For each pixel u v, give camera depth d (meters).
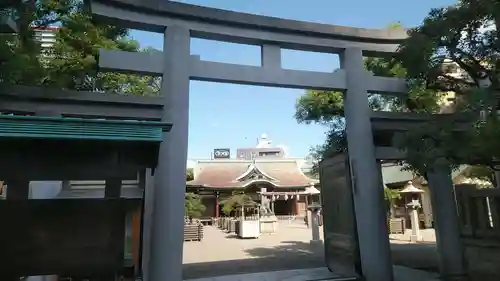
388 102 10.30
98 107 5.71
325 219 8.48
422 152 5.68
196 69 6.35
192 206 24.77
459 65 6.17
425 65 6.05
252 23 6.83
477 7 5.29
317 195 32.06
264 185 35.88
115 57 5.88
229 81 6.60
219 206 35.59
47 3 6.64
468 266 7.54
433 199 7.55
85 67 8.09
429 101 8.84
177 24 6.38
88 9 6.10
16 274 4.07
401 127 7.54
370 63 9.85
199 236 17.88
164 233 5.62
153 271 5.49
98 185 9.55
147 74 6.18
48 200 4.27
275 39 6.99
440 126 5.61
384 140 7.75
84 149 4.61
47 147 4.48
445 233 7.33
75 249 4.27
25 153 4.41
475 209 7.61
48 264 4.17
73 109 5.58
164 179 5.78
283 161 43.03
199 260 10.98
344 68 7.51
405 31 7.80
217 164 41.56
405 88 7.71
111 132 4.36
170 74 6.14
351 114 7.34
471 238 7.58
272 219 23.25
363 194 7.06
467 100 5.13
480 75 6.14
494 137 4.62
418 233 16.42
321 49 7.49
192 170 39.94
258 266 9.48
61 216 4.29
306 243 16.17
